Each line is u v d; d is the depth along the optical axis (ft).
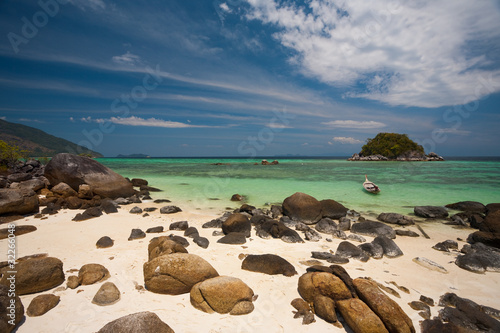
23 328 11.73
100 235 26.68
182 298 14.83
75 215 35.96
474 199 53.62
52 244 23.47
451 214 42.80
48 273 15.19
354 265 20.83
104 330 10.62
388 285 17.46
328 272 15.65
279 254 22.68
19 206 34.37
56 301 13.69
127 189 53.98
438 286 17.81
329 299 13.85
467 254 22.26
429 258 23.25
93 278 16.11
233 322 12.82
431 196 56.54
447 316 13.92
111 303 13.88
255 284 16.72
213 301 13.60
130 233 27.91
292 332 12.26
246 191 63.31
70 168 50.01
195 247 23.77
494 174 104.53
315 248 24.79
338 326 12.80
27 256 19.92
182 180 83.35
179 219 36.37
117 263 19.24
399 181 80.74
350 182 77.82
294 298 15.15
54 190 45.96
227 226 28.43
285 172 114.21
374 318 12.10
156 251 19.03
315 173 109.09
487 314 14.48
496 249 25.32
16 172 78.18
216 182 78.54
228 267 19.33
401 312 12.69
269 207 47.85
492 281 18.69
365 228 30.53
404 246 26.66
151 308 13.71
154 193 60.85
